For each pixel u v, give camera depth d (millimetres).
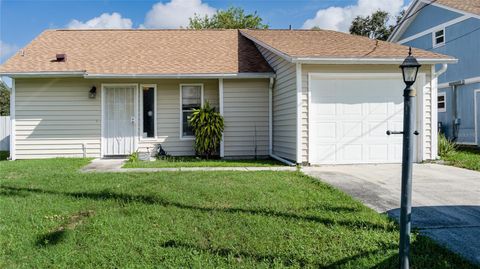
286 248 3840
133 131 12164
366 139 9906
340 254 3688
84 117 11953
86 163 10359
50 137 11867
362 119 9875
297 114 9570
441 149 11180
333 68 9648
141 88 12148
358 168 9172
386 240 4008
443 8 16984
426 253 3701
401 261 3143
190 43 14094
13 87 11742
